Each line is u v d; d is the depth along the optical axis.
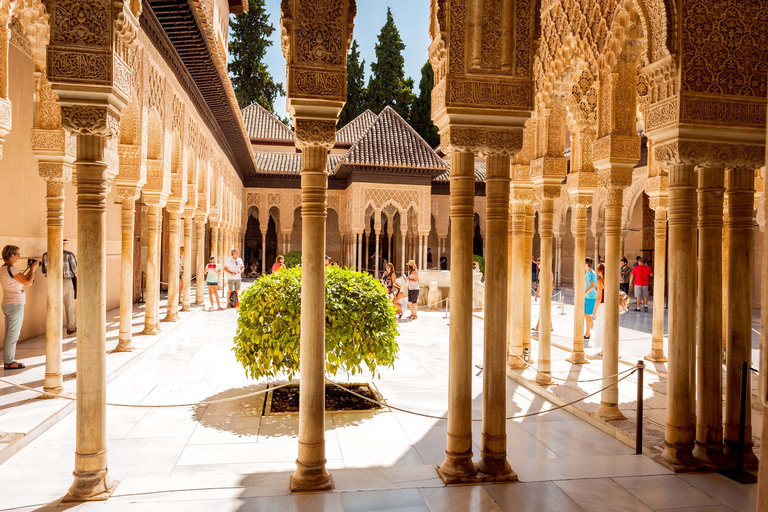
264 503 2.91
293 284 4.97
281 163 23.14
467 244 3.31
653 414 4.73
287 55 3.21
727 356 3.76
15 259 5.77
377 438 4.25
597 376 6.16
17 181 6.96
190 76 9.63
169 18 7.22
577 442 4.21
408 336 9.27
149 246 8.14
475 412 5.07
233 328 9.62
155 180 7.82
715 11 3.59
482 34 3.30
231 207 18.09
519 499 3.02
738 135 3.63
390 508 2.87
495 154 3.37
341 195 23.00
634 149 4.63
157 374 6.12
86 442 3.01
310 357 3.18
